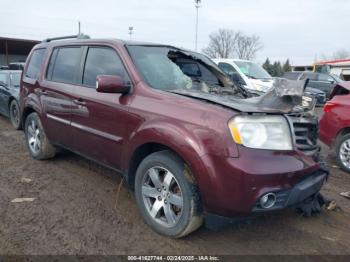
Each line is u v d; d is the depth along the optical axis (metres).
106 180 4.91
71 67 4.78
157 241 3.38
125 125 3.72
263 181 2.88
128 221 3.74
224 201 2.94
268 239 3.54
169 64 4.20
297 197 3.13
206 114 3.08
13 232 3.44
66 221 3.70
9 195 4.32
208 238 3.48
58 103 4.82
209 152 2.97
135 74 3.81
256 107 3.16
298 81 3.42
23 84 5.88
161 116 3.37
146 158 3.53
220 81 4.68
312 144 3.54
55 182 4.79
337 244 3.51
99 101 4.05
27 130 5.83
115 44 4.17
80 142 4.49
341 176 5.79
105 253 3.16
